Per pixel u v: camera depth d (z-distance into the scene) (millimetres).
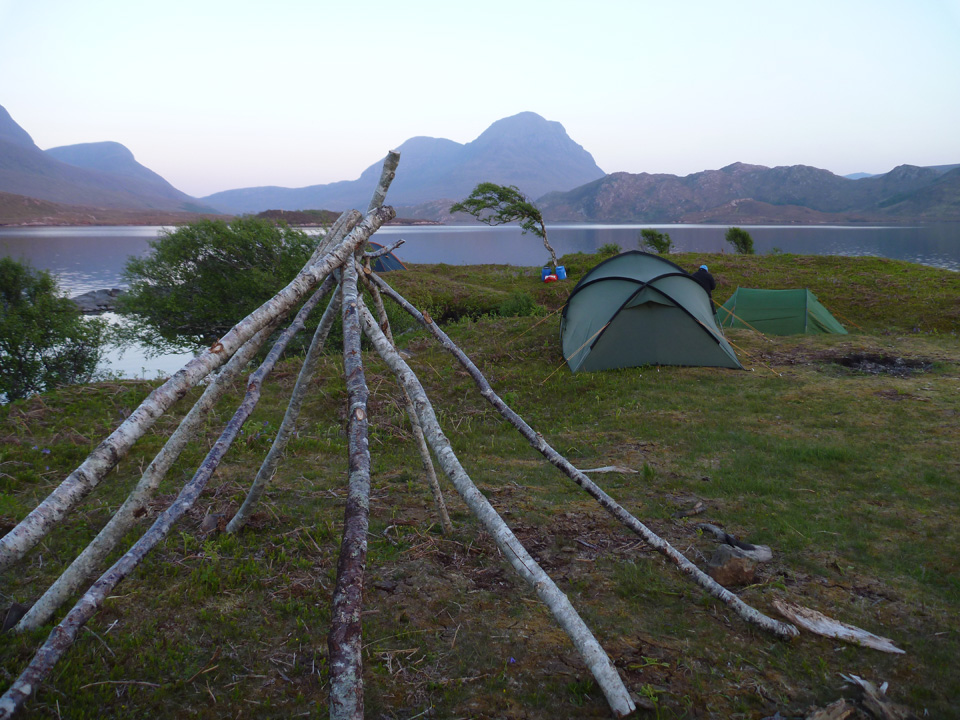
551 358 12461
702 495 5648
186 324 17641
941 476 5848
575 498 5520
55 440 7316
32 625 3033
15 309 13094
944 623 3506
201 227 17062
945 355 11969
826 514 5129
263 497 5316
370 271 3863
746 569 3955
